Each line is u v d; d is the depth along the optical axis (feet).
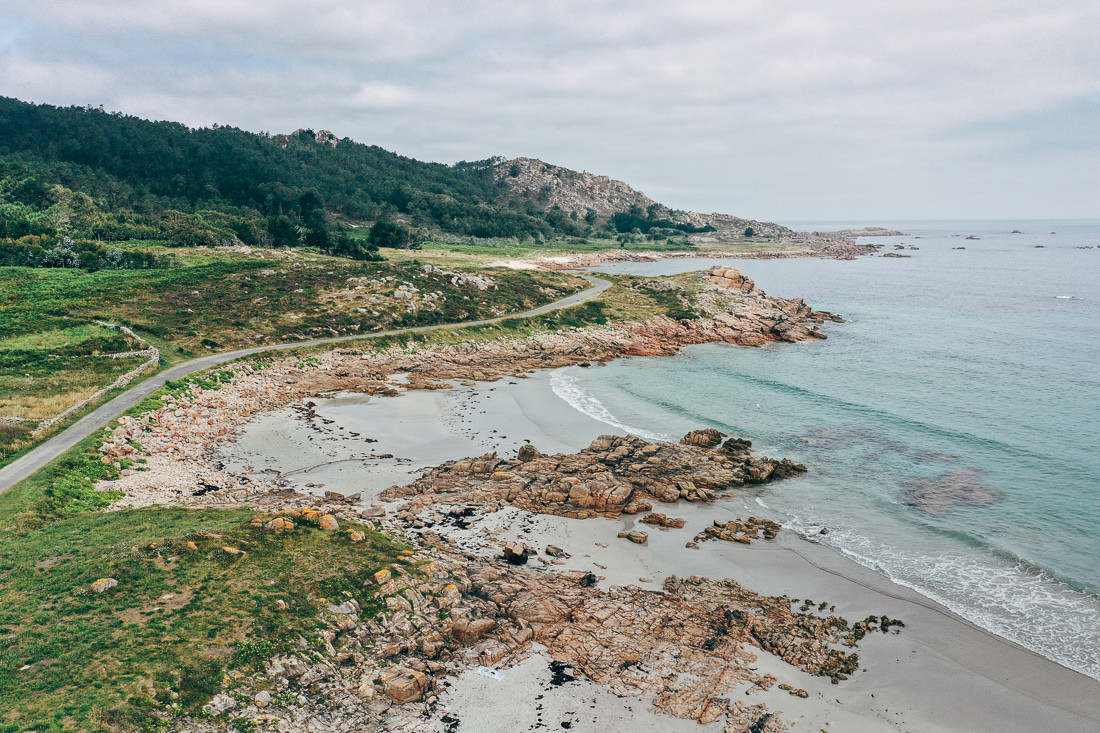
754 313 412.16
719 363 312.29
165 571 103.96
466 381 268.82
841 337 375.66
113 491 140.97
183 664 83.87
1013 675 97.09
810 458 185.16
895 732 85.46
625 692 90.43
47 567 103.81
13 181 611.88
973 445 192.44
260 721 78.64
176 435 181.78
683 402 241.55
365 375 267.80
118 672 81.10
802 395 250.78
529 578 117.60
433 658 94.79
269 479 160.15
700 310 408.26
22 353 225.76
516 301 405.59
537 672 93.66
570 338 351.87
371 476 164.76
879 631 107.34
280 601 98.53
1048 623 109.29
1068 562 127.44
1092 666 98.78
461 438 197.67
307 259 469.16
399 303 354.54
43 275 359.46
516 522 142.92
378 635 96.84
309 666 88.33
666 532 142.00
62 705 74.95
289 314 320.91
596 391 257.34
